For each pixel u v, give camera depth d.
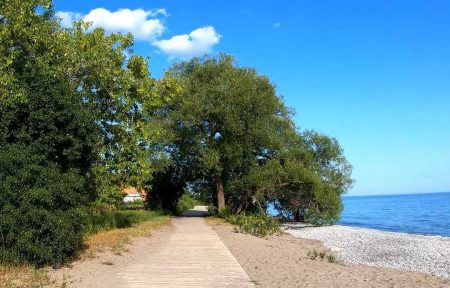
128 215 31.56
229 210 38.62
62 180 12.30
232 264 13.64
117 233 21.25
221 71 37.66
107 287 10.21
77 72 19.84
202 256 15.23
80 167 14.60
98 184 19.81
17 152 11.62
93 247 15.98
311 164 37.19
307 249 20.56
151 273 12.04
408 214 68.12
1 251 11.34
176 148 38.72
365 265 16.81
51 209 11.95
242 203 38.59
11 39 16.05
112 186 21.33
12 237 11.31
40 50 17.50
